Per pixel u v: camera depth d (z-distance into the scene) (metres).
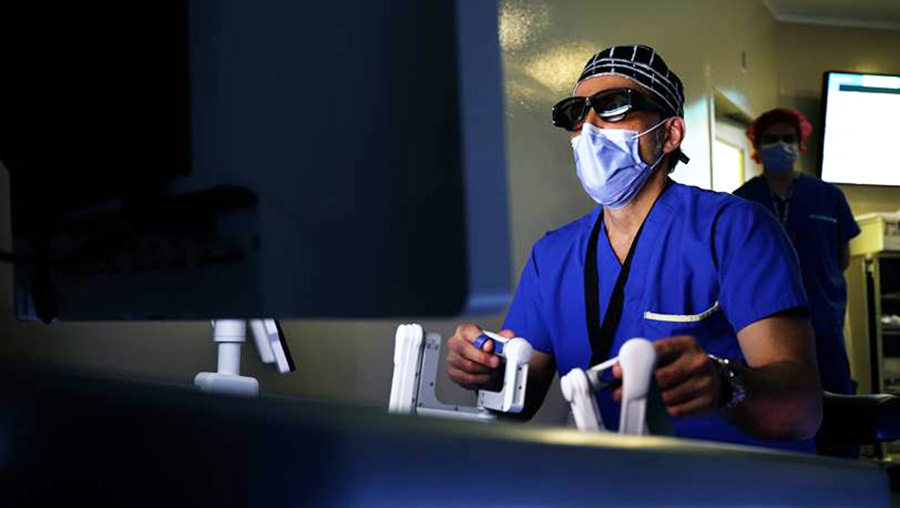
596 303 1.66
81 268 0.56
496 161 0.33
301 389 2.48
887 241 5.65
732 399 0.86
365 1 0.37
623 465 0.40
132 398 0.40
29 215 0.62
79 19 0.55
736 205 1.60
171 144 0.47
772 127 4.43
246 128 0.43
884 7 6.41
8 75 0.63
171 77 0.47
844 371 4.20
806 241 4.37
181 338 2.02
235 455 0.36
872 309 5.72
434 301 0.34
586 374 0.64
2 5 0.62
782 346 1.45
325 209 0.38
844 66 6.62
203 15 0.45
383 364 2.82
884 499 0.54
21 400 0.45
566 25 3.95
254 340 2.29
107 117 0.53
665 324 1.58
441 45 0.34
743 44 5.84
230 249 0.44
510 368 1.19
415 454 0.35
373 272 0.36
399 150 0.35
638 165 1.63
